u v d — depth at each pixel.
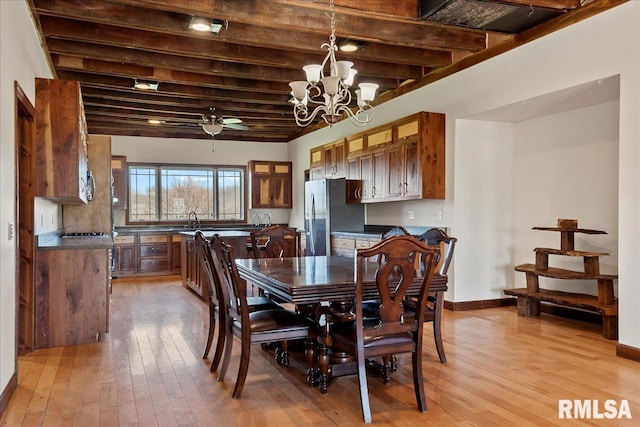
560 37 4.01
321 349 2.91
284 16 3.96
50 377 3.16
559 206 5.08
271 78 5.60
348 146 6.96
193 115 7.62
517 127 5.59
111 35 4.33
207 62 5.27
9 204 2.91
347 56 4.96
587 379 3.08
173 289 6.84
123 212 8.88
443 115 5.43
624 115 3.47
